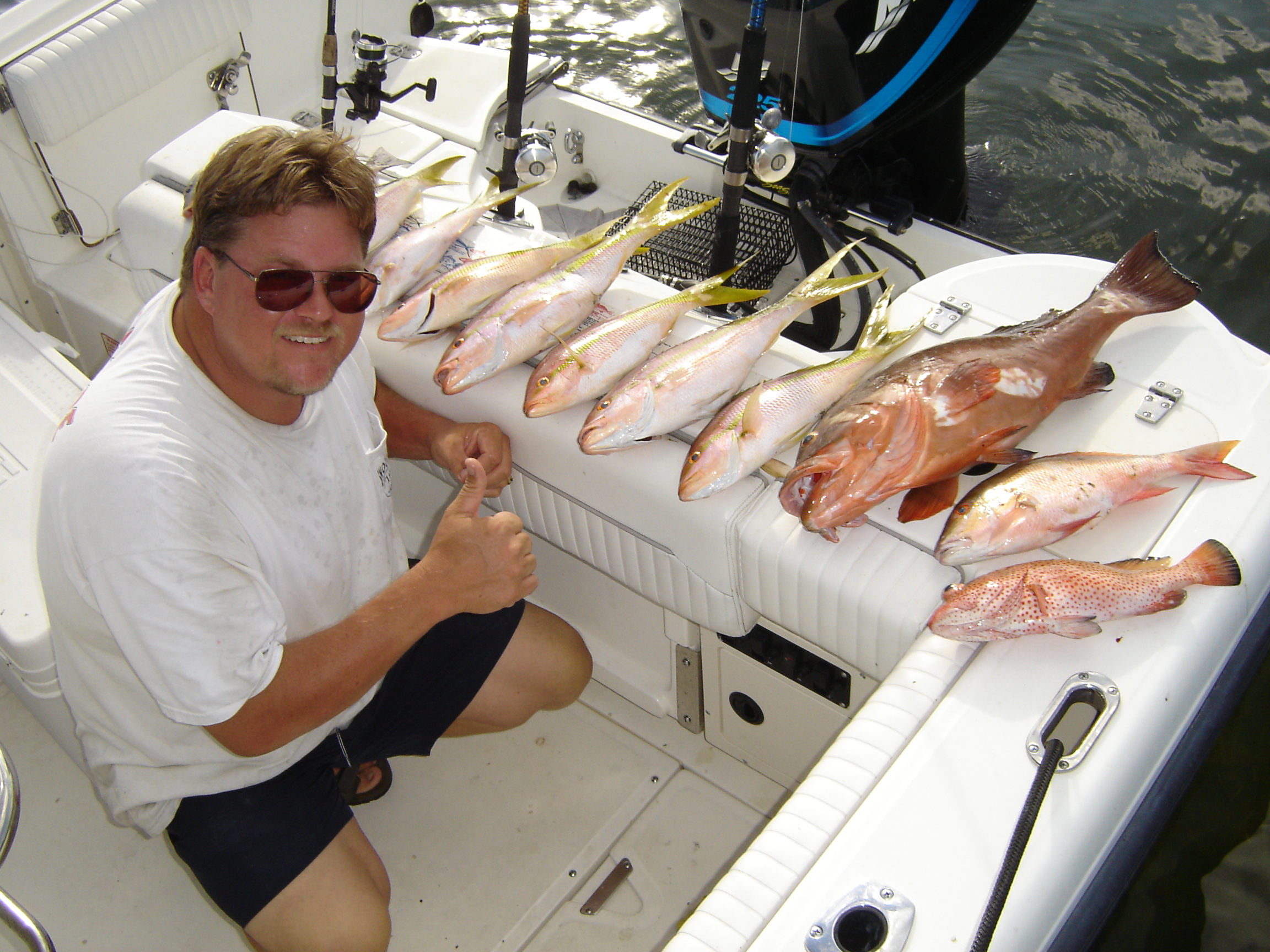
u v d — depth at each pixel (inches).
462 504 61.9
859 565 60.3
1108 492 57.4
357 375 67.7
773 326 69.2
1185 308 70.9
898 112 100.6
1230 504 59.7
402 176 98.7
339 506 64.7
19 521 74.2
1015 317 72.9
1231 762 88.2
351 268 52.8
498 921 76.8
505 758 87.7
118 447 52.9
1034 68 170.1
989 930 42.8
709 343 67.8
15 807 42.9
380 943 65.6
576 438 69.5
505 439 72.6
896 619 58.6
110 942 75.5
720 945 45.8
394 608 59.9
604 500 70.2
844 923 44.6
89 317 102.7
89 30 94.7
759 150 83.4
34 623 68.6
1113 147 156.6
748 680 78.3
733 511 64.2
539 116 121.8
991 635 53.4
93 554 52.4
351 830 68.5
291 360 53.1
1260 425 63.7
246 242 49.8
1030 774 48.9
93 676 60.4
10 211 99.3
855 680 70.6
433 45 121.3
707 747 88.0
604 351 69.2
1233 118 161.2
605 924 76.2
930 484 61.7
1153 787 53.0
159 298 58.9
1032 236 144.3
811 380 65.8
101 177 103.2
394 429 77.0
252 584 56.1
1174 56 172.1
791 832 49.6
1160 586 53.5
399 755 77.0
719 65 106.7
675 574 70.0
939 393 60.2
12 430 80.1
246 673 55.1
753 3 74.0
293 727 57.7
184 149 89.0
